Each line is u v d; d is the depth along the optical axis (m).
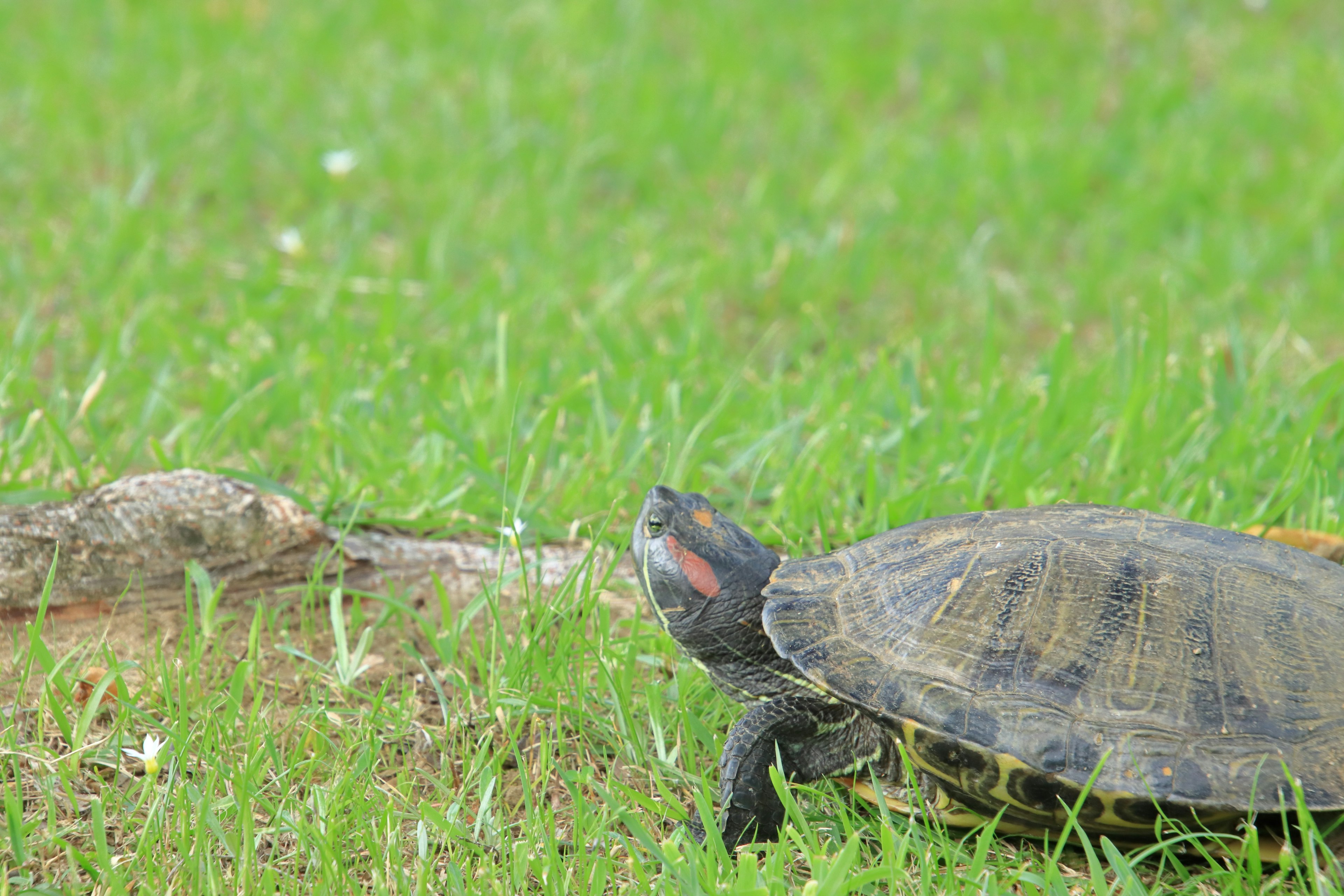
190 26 24.44
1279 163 19.78
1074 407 12.45
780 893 6.39
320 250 17.36
